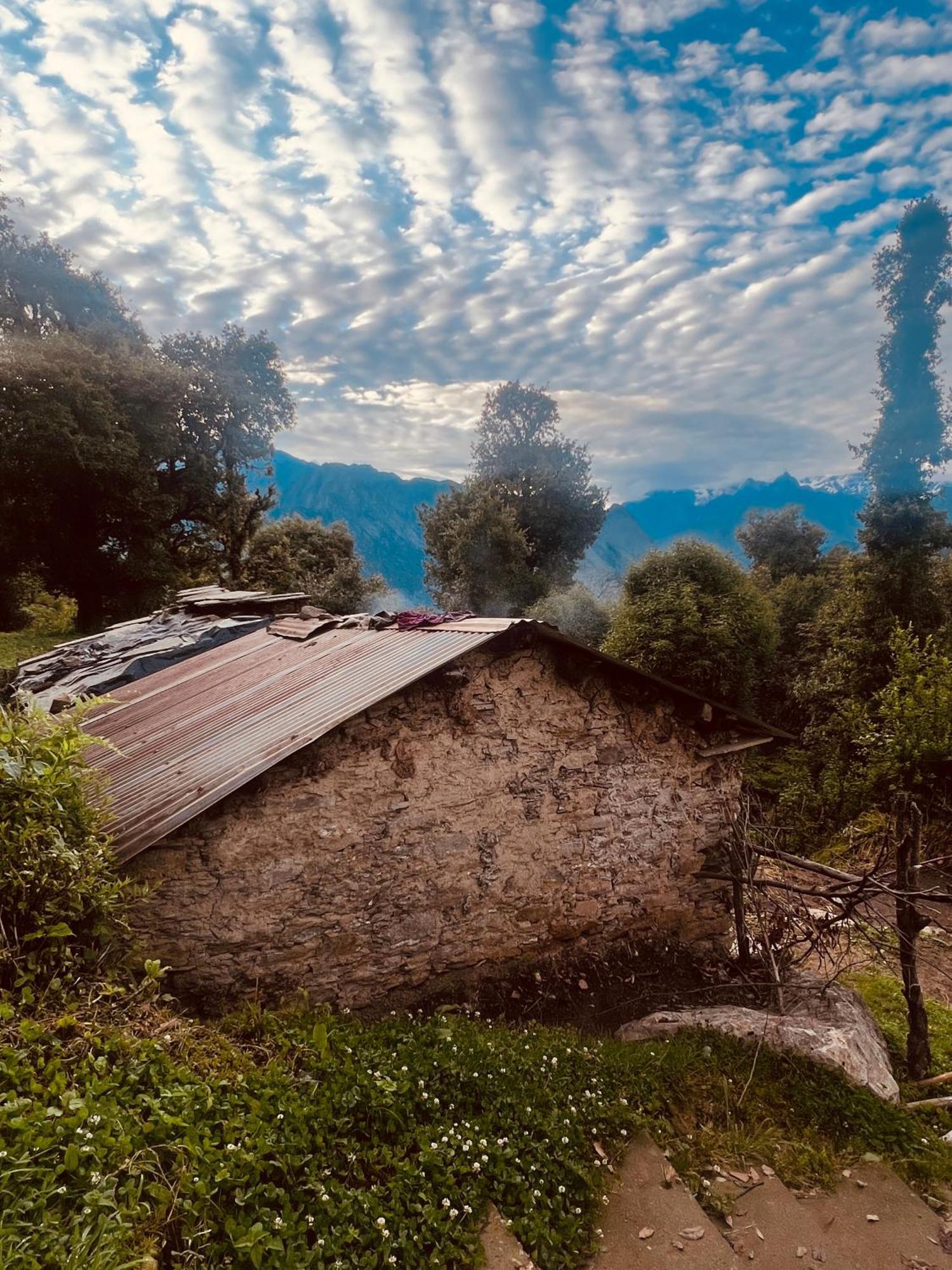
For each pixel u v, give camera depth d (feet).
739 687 56.95
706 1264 11.27
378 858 17.62
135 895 13.70
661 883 23.40
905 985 19.94
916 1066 19.65
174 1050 11.23
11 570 79.77
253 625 31.48
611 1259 11.09
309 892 16.65
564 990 20.65
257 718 18.22
